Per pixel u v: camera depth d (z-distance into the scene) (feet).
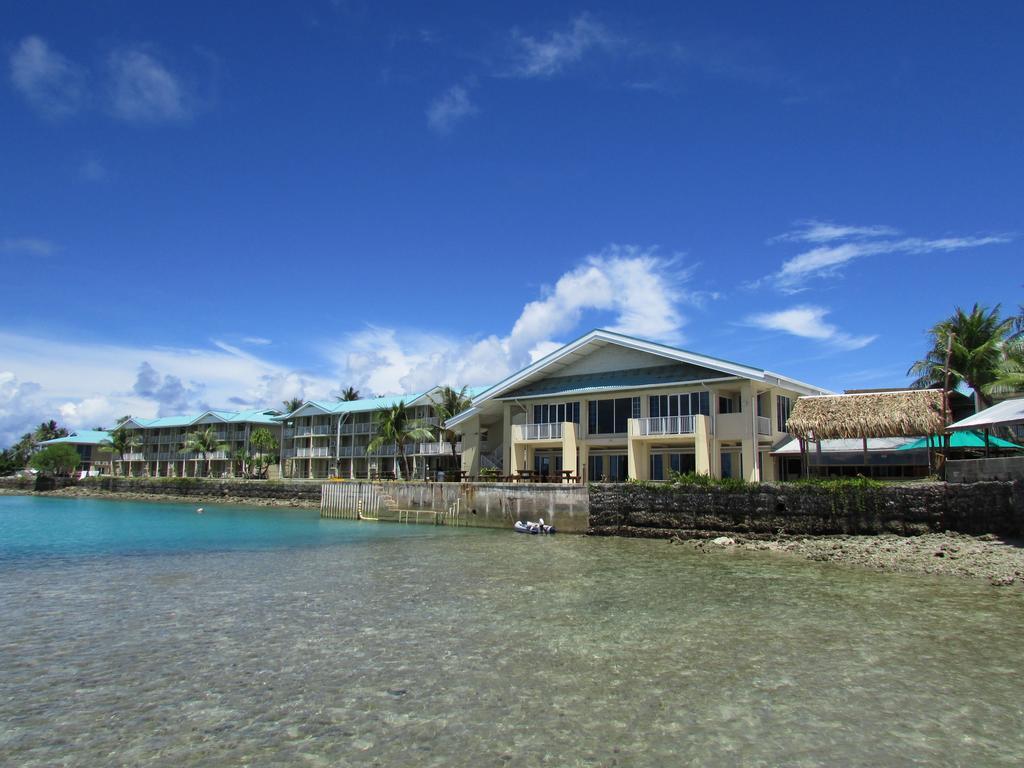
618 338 138.10
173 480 276.41
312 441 279.69
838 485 93.66
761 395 131.54
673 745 26.96
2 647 41.09
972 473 86.07
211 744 27.14
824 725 29.04
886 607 52.90
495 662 37.93
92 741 27.48
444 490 139.44
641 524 109.81
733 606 53.31
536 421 150.20
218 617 49.14
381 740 27.43
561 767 24.99
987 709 30.91
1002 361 130.41
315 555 86.99
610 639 43.04
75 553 89.97
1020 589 59.88
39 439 451.94
